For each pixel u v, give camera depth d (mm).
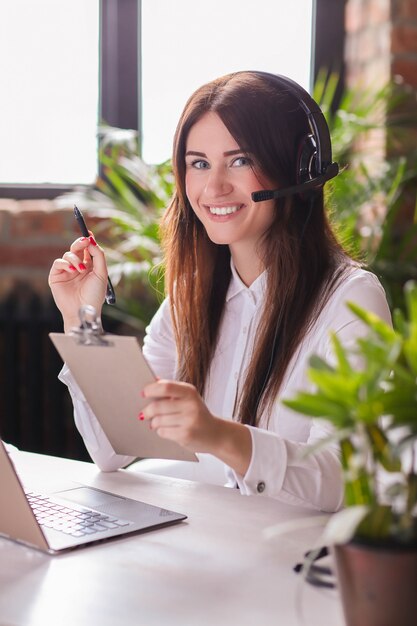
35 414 2682
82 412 1460
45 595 929
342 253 1626
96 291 1607
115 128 2742
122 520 1159
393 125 2525
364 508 721
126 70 2764
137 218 2486
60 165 2807
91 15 2750
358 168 2520
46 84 2766
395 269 2377
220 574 986
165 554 1050
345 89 2768
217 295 1667
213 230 1576
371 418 756
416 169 2426
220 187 1540
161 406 1075
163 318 1788
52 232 2678
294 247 1548
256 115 1509
